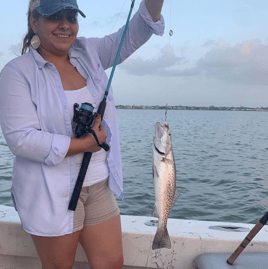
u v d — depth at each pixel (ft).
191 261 6.49
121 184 5.40
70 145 4.51
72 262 5.07
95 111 5.12
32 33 4.97
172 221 7.22
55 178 4.68
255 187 25.85
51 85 4.73
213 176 30.45
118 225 5.41
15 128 4.42
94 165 5.08
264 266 5.75
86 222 5.18
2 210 7.07
